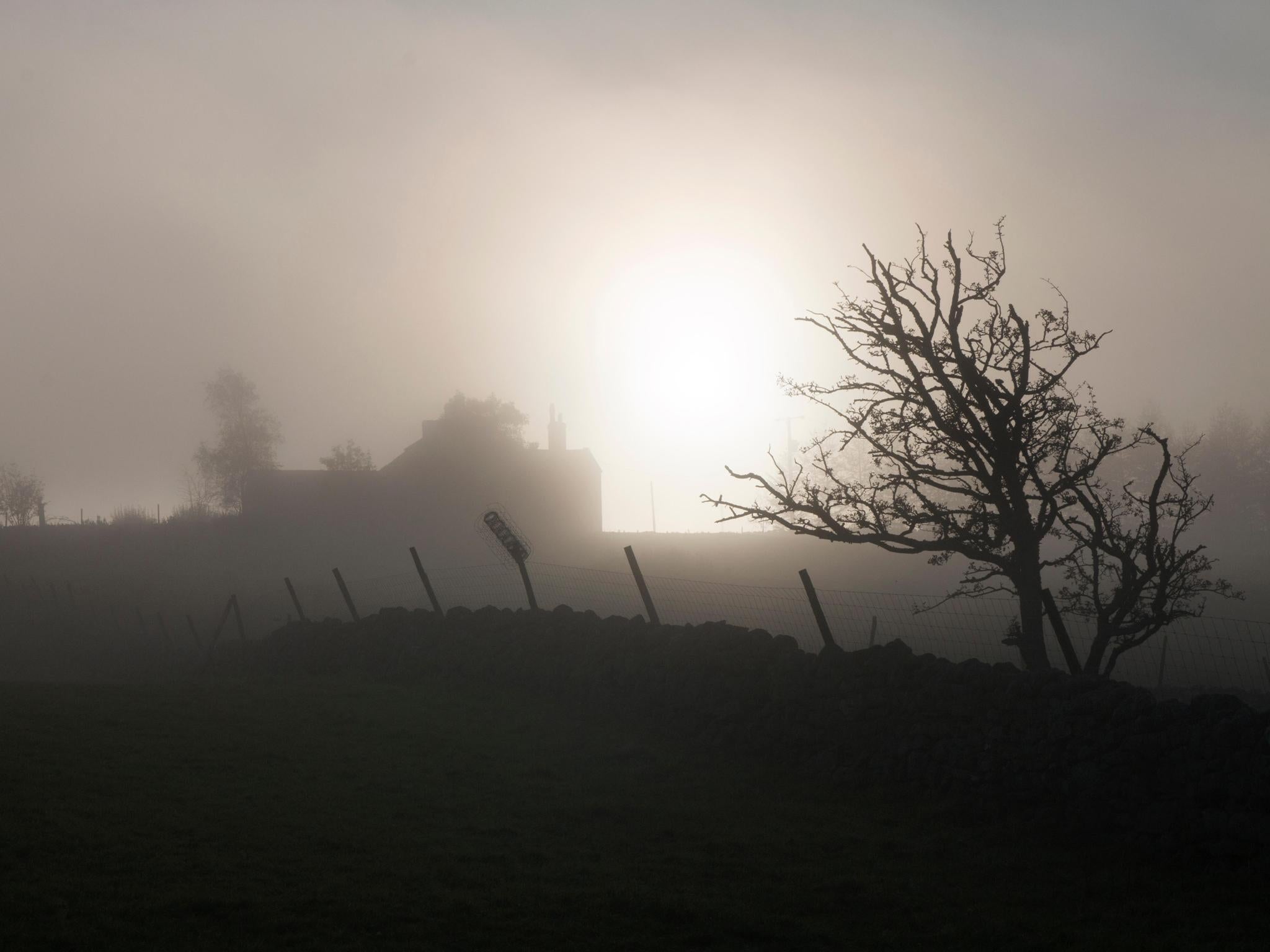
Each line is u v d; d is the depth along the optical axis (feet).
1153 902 26.84
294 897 25.38
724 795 37.55
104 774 36.81
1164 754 31.32
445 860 28.94
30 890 24.81
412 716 50.85
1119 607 43.83
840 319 46.37
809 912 25.98
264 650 83.92
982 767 35.37
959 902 26.78
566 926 24.31
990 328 45.39
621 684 52.21
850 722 40.57
